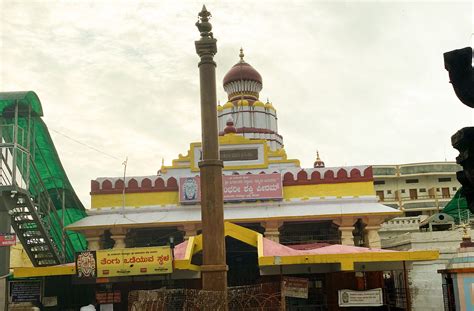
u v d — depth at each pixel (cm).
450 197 7006
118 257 2209
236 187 3198
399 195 7062
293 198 3222
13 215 2594
